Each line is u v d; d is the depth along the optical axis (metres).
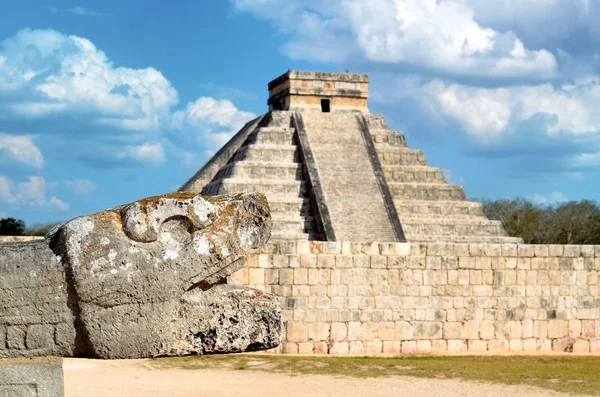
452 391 19.28
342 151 67.50
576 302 27.44
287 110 72.94
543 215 92.50
